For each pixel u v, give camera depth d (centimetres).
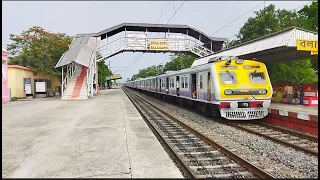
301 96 1503
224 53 1955
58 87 3634
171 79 2192
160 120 1316
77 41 3197
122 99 2589
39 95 2939
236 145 795
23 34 3172
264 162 630
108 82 8875
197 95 1470
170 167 534
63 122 1120
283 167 593
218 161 632
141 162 567
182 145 793
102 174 496
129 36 3388
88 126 1016
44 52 3023
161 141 839
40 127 1000
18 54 3219
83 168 530
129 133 877
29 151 659
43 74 3086
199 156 676
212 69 1209
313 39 1208
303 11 2838
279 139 823
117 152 645
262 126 1103
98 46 3362
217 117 1378
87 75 2727
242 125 1135
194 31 3606
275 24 2656
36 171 514
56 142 752
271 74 2303
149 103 2320
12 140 780
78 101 2330
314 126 948
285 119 1111
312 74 2558
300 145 786
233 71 1192
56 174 496
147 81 3862
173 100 2406
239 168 579
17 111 1545
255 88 1161
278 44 1236
